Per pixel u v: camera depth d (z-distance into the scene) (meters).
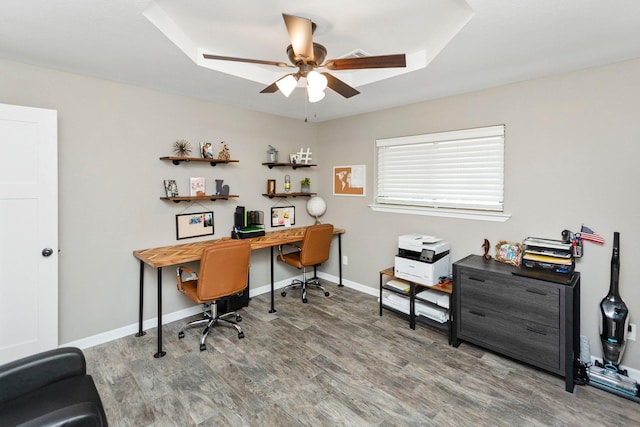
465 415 1.87
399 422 1.82
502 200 2.84
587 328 2.40
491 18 1.63
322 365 2.39
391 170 3.67
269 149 3.86
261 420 1.83
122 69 2.41
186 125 3.18
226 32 2.09
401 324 3.09
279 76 2.82
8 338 2.20
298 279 4.27
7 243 2.17
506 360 2.45
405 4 1.72
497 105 2.78
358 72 2.75
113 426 1.78
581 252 2.39
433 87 2.80
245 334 2.88
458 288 2.62
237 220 3.55
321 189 4.48
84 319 2.63
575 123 2.39
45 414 1.23
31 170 2.24
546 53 2.07
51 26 1.75
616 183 2.24
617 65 2.21
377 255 3.84
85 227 2.61
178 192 3.15
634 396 1.99
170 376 2.25
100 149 2.65
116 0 1.51
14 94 2.25
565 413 1.89
